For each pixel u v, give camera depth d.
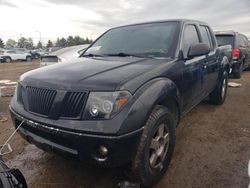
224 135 4.27
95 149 2.39
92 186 2.92
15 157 3.65
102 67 2.95
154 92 2.66
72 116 2.46
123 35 4.13
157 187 2.88
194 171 3.18
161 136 2.88
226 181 2.96
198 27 4.51
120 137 2.31
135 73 2.71
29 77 2.98
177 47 3.52
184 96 3.56
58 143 2.57
